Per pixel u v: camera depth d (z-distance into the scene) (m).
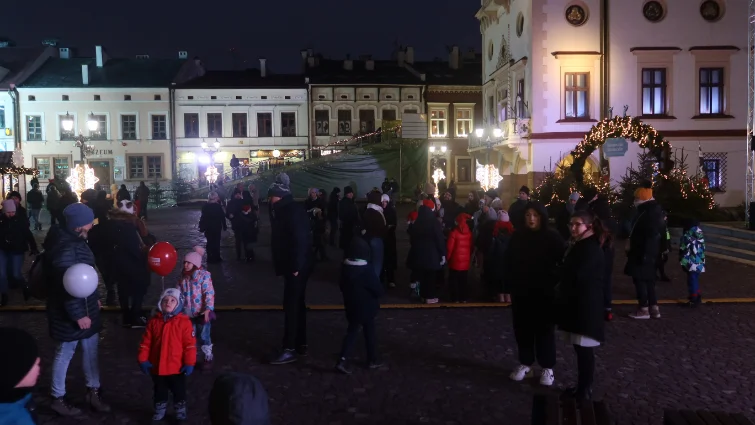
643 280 10.34
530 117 30.84
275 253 8.19
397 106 53.72
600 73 30.77
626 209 24.58
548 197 27.55
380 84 53.31
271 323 10.24
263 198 46.47
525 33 31.64
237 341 9.15
